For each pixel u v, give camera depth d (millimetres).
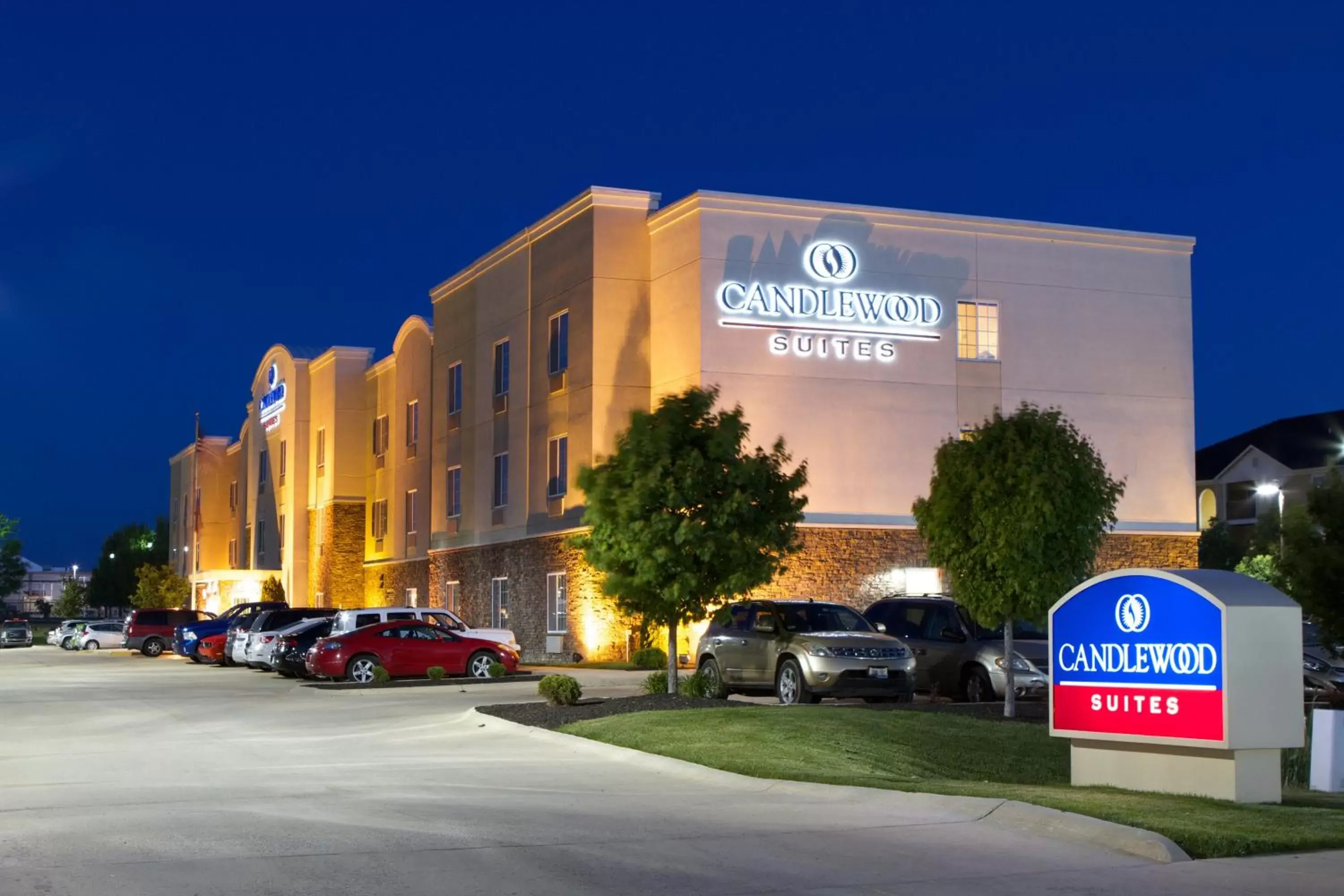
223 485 86938
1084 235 40344
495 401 45844
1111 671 13945
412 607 37219
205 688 32625
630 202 39375
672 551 22438
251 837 11023
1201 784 13281
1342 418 61406
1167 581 13547
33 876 9453
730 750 16172
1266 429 63719
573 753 17750
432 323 53719
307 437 66750
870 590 37281
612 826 11664
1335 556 20766
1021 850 10695
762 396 37000
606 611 38656
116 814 12312
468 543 47875
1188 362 41125
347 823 11742
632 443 23188
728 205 37156
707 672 25344
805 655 22891
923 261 38812
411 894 9016
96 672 41188
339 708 25906
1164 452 40625
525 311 43719
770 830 11484
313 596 65188
